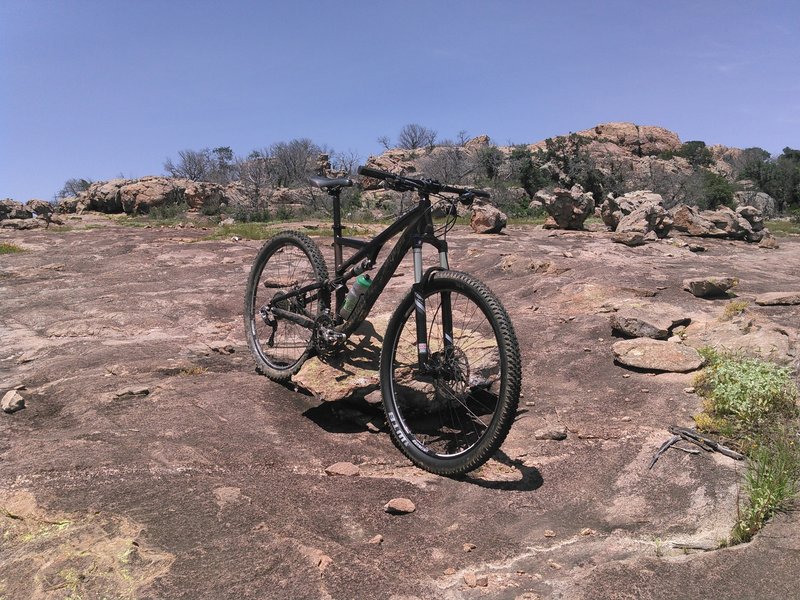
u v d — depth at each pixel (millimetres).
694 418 3568
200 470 2809
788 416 3477
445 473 3082
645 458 3152
